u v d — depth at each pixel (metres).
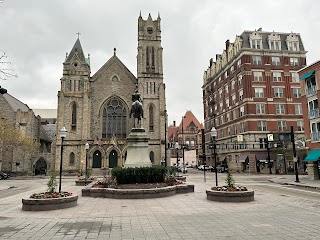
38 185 33.28
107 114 59.09
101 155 55.19
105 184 20.36
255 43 59.22
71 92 57.50
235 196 15.73
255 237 8.44
